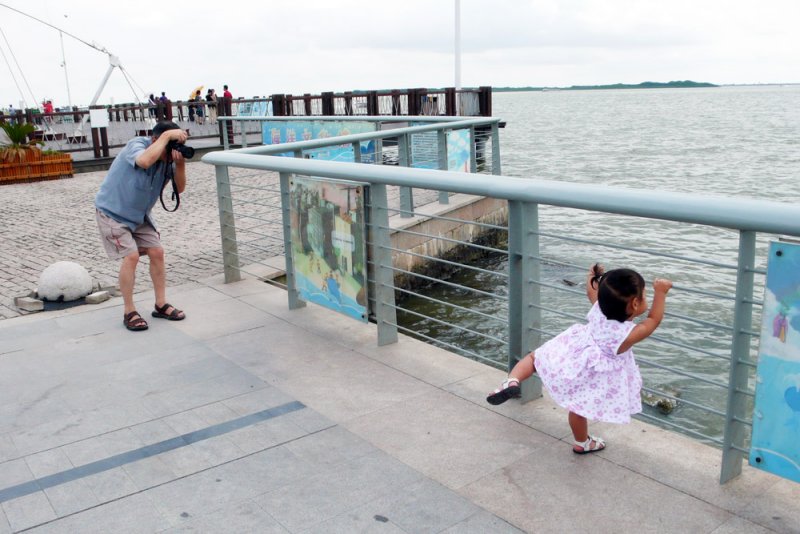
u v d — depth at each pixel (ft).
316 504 10.61
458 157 37.01
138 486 11.29
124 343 17.94
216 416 13.69
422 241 33.71
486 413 13.48
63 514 10.59
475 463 11.66
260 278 24.31
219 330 18.76
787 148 132.67
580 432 11.62
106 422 13.58
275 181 53.01
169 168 18.80
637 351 26.71
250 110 79.10
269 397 14.48
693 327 29.50
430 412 13.60
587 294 11.98
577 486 10.85
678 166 104.88
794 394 9.39
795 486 10.64
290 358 16.62
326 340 17.76
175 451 12.37
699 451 11.76
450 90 74.64
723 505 10.21
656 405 21.36
